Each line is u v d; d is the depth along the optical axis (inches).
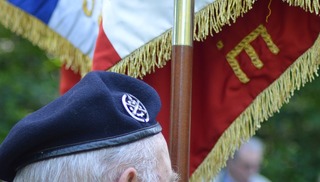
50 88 616.7
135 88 185.6
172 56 206.8
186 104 204.7
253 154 463.2
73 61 278.8
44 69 623.2
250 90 235.3
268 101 233.8
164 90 236.8
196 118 239.3
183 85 204.7
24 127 172.1
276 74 233.3
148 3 217.0
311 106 674.8
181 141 203.8
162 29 216.2
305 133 687.7
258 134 685.9
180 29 206.1
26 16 289.6
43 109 177.3
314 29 231.0
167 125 236.1
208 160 237.8
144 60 217.3
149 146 175.6
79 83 178.7
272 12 234.2
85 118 171.5
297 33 232.2
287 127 681.0
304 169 682.8
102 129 172.2
